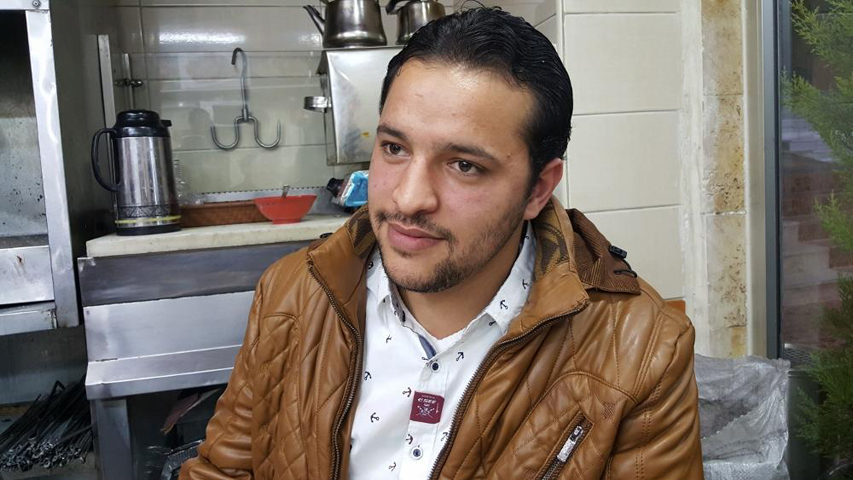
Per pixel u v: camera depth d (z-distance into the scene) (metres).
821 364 1.50
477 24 0.71
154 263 1.48
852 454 1.42
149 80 2.05
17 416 1.89
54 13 1.50
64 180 1.51
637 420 0.80
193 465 1.03
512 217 0.74
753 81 1.65
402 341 0.88
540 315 0.77
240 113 2.11
